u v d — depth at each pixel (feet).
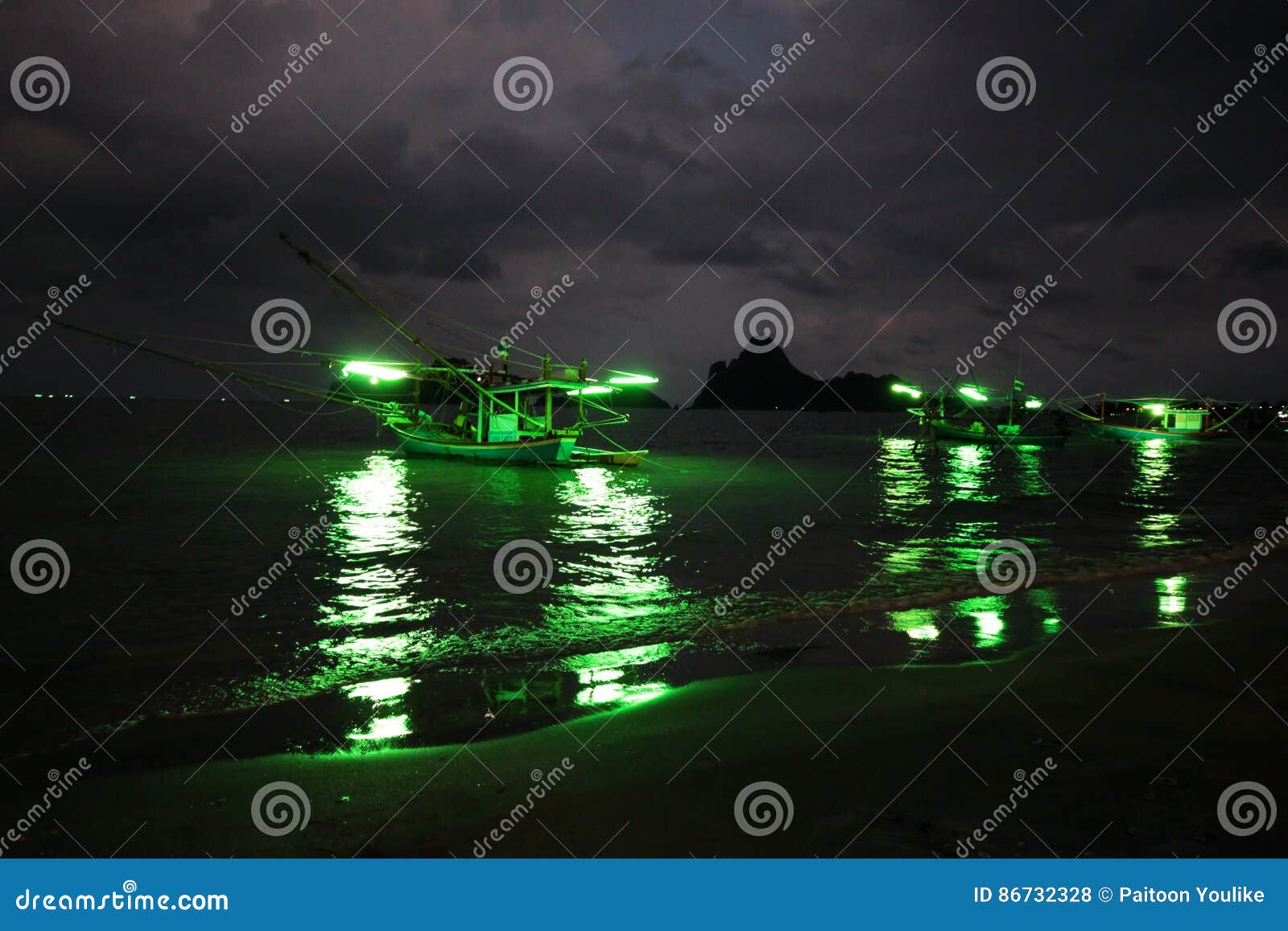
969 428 226.38
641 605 38.63
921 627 33.65
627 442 252.21
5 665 28.66
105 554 52.01
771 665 28.45
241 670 28.14
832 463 151.53
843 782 18.89
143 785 18.90
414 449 140.87
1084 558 51.47
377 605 38.55
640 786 18.78
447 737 21.88
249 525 65.67
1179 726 22.11
